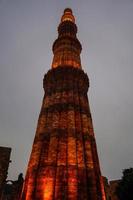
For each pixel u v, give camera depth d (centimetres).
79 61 3816
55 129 2670
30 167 2484
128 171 2602
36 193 2211
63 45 3912
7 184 3284
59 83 3241
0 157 2691
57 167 2342
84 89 3359
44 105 3095
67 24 4419
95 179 2419
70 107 2900
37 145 2634
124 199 2481
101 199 2338
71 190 2172
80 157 2475
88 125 2897
